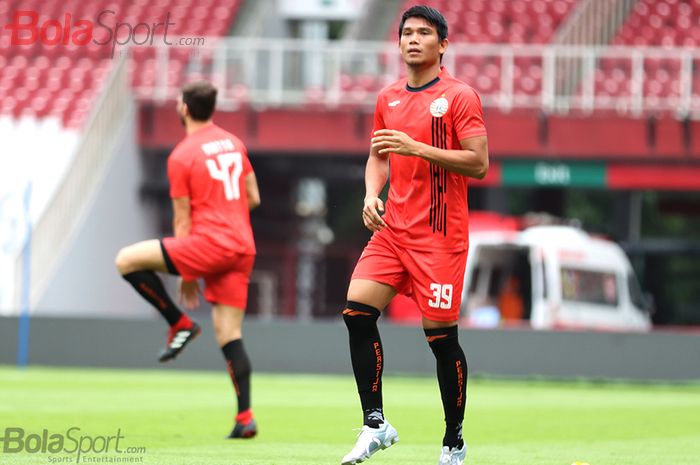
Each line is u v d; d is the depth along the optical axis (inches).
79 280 2800.2
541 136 2979.8
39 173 3029.0
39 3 3636.8
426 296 776.3
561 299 2997.0
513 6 3651.6
